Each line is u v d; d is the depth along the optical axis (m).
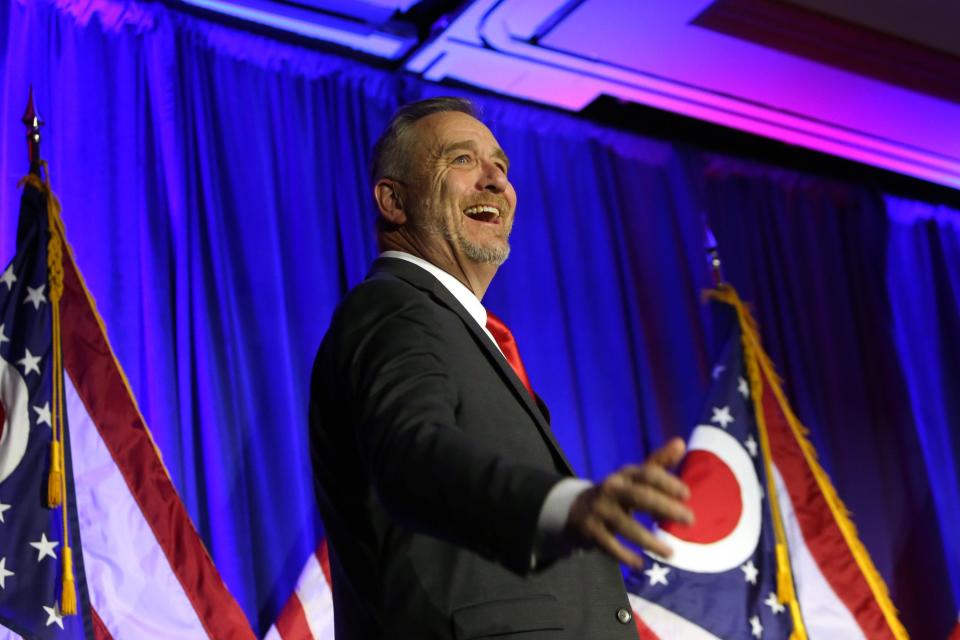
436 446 0.89
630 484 0.78
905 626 4.05
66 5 3.29
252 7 3.57
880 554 4.06
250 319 3.25
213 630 2.66
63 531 2.55
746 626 3.29
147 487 2.72
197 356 3.10
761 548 3.45
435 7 3.69
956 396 4.56
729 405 3.72
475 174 1.60
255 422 3.12
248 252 3.32
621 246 4.10
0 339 2.68
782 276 4.38
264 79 3.61
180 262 3.17
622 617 1.15
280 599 2.98
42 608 2.45
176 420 3.01
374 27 3.70
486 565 1.11
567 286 3.93
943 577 4.12
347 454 1.19
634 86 4.08
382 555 1.14
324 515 1.22
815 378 4.25
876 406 4.36
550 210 4.03
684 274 4.16
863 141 4.50
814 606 3.46
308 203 3.51
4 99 3.05
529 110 4.12
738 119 4.32
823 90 4.19
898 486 4.25
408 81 3.86
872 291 4.55
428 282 1.27
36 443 2.60
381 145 1.65
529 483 0.84
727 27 3.82
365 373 1.03
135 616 2.61
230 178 3.40
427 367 1.02
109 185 3.16
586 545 0.80
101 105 3.24
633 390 3.87
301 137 3.59
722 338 3.90
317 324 3.35
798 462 3.68
